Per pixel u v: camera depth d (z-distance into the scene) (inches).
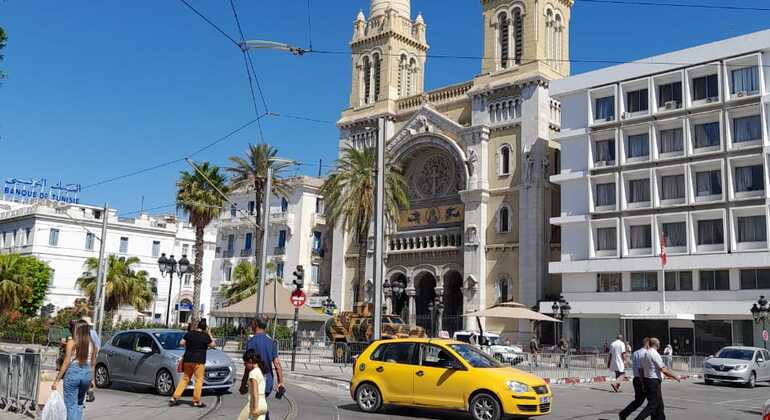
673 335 2032.5
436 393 714.2
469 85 2728.8
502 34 2628.0
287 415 712.4
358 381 765.9
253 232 3302.2
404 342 762.2
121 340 916.0
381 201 1097.4
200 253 2276.1
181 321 3474.4
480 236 2479.1
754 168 1945.1
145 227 3329.2
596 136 2241.6
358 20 3134.8
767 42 1939.0
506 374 698.8
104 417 653.9
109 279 2388.0
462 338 2033.7
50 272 2886.3
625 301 2091.5
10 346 1929.1
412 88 3102.9
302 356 1713.8
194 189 2240.4
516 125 2482.8
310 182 3176.7
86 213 3223.4
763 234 1899.6
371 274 2787.9
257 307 1371.8
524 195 2391.7
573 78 2310.5
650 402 663.8
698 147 2053.4
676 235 2048.5
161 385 843.4
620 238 2133.4
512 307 1797.5
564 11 2696.9
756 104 1935.3
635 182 2161.7
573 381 1370.6
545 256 2353.6
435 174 2765.7
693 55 2064.5
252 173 2431.1
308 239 3112.7
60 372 525.0
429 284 2787.9
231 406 765.3
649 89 2140.7
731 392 1205.7
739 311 1883.6
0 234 3238.2
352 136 3036.4
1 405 693.3
